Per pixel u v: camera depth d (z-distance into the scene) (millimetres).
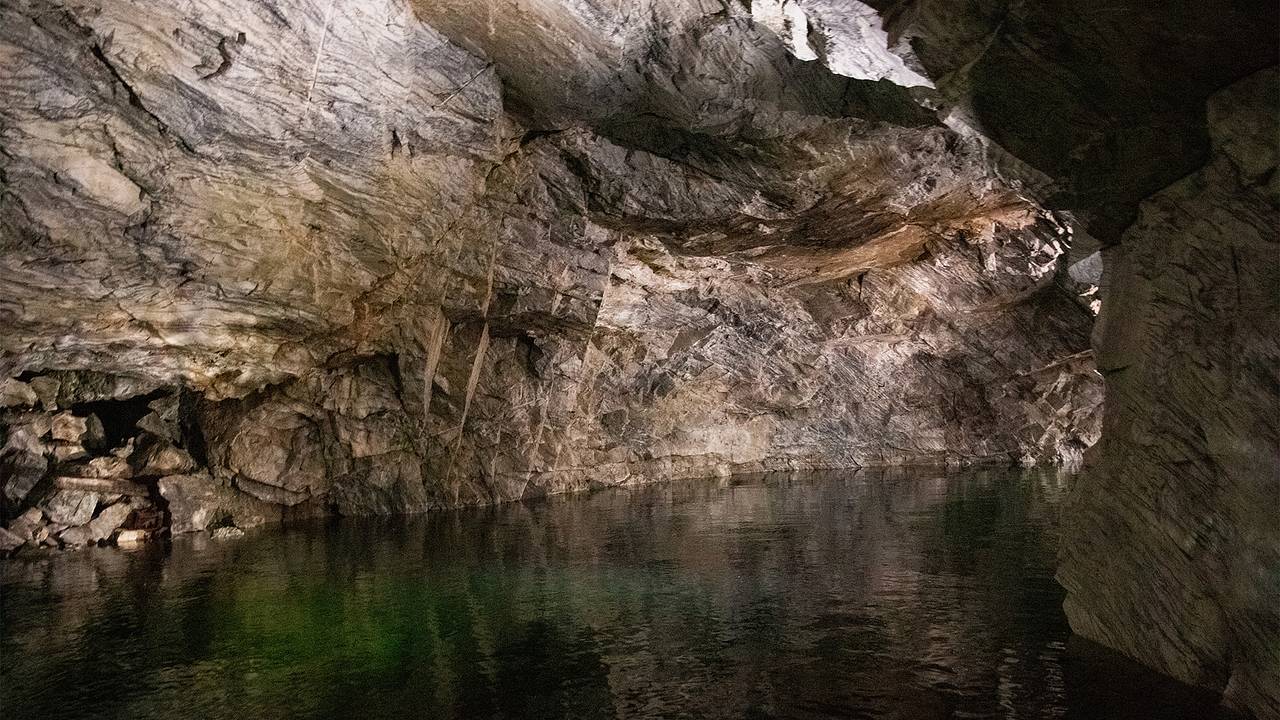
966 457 29438
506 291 16953
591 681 6887
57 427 14102
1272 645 5488
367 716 6223
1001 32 6562
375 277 13797
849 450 29609
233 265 11953
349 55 9695
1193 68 5758
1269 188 5516
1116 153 6898
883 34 8242
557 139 13461
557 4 9469
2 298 10891
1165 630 6656
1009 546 12422
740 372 25734
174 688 6859
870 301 23000
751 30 9820
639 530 14984
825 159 13242
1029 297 22797
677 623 8539
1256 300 5688
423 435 17797
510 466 20312
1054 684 6535
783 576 10695
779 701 6367
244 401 16438
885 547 12625
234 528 15320
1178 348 6562
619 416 24328
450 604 9461
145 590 10352
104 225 10266
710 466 27422
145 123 9422
